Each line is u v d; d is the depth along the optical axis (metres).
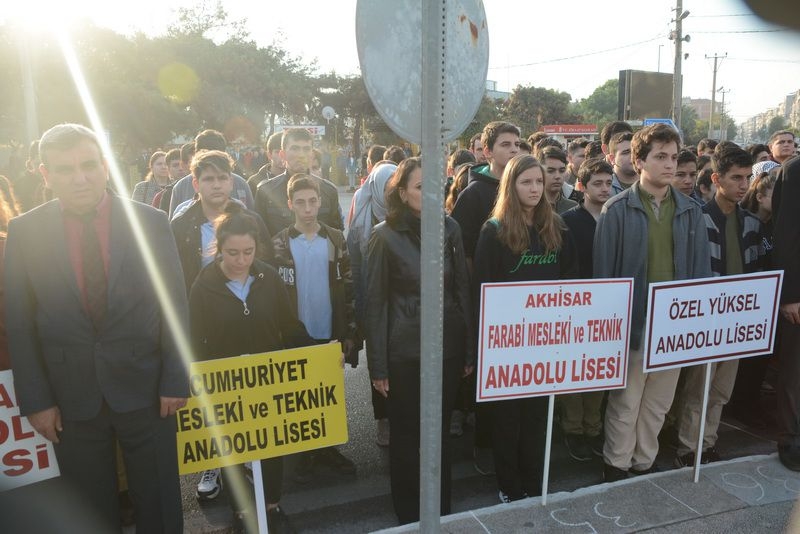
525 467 3.59
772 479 3.51
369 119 42.88
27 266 2.36
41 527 2.57
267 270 3.27
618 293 3.26
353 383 5.44
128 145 30.12
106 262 2.44
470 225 4.21
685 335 3.40
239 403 2.79
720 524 3.09
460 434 4.53
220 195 3.64
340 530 3.36
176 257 2.62
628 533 3.02
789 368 3.64
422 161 2.05
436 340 2.13
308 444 2.89
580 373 3.24
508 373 3.10
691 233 3.57
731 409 4.78
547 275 3.48
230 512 3.49
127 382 2.48
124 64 30.31
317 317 3.89
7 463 2.51
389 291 3.23
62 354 2.40
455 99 2.04
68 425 2.47
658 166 3.44
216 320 3.12
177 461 2.68
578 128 31.02
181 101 32.16
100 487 2.55
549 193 4.66
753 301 3.54
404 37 2.01
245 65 33.62
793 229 3.58
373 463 4.09
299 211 3.79
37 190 6.65
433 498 2.23
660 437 4.41
